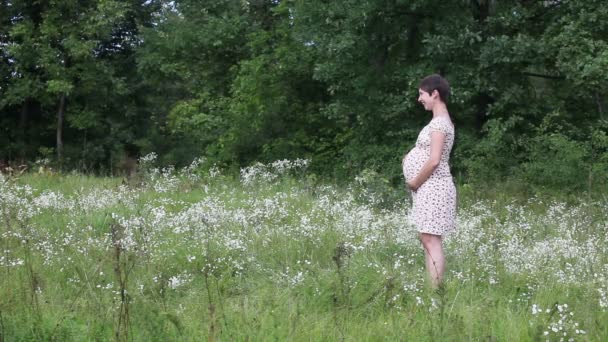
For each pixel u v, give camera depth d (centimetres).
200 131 2225
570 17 1416
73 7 2828
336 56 1549
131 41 3155
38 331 436
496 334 463
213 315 454
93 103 3066
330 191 1223
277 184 1320
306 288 582
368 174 1314
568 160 1255
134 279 618
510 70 1488
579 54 1362
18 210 959
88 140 3164
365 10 1503
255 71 1981
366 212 899
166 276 631
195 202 1155
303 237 797
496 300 544
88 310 500
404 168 646
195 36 2197
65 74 2853
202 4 2281
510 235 860
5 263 641
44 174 1519
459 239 789
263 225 858
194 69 2316
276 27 2100
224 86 2297
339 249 556
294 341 448
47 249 720
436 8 1536
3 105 2883
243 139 2017
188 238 809
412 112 1602
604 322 487
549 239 843
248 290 602
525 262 692
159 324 447
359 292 571
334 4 1549
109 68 2973
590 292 559
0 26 2917
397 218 880
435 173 624
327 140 1945
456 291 587
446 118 626
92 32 2822
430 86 627
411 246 745
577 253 722
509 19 1474
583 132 1574
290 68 1966
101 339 438
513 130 1534
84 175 1555
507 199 1206
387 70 1596
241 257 716
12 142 3122
